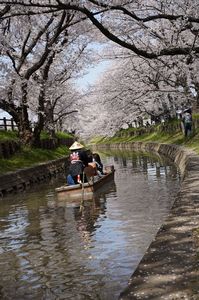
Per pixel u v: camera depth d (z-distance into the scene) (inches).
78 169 609.3
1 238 380.2
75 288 243.6
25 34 1061.1
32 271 281.3
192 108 1309.1
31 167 903.1
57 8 487.2
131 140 2390.5
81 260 294.2
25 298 235.9
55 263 293.6
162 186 627.8
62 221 433.1
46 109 1248.2
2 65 995.3
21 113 1116.5
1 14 569.0
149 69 1050.1
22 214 495.2
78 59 1154.7
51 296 235.3
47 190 724.7
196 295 153.8
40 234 384.2
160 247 215.3
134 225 385.1
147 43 770.2
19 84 995.3
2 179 717.3
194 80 963.3
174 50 528.1
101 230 376.8
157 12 713.6
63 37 1012.5
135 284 169.5
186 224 257.4
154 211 442.0
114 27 679.1
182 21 544.1
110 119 1891.0
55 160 1161.4
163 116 1849.2
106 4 496.7
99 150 2493.8
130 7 612.4
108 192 606.2
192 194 363.6
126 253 300.7
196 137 1046.4
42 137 1476.4
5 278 271.6
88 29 999.0
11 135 1207.6
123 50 1059.3
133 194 571.8
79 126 2667.3
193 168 566.6
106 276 258.4
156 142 1663.4
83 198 566.6
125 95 1370.6
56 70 1233.4
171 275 175.5
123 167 1055.6
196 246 211.3
